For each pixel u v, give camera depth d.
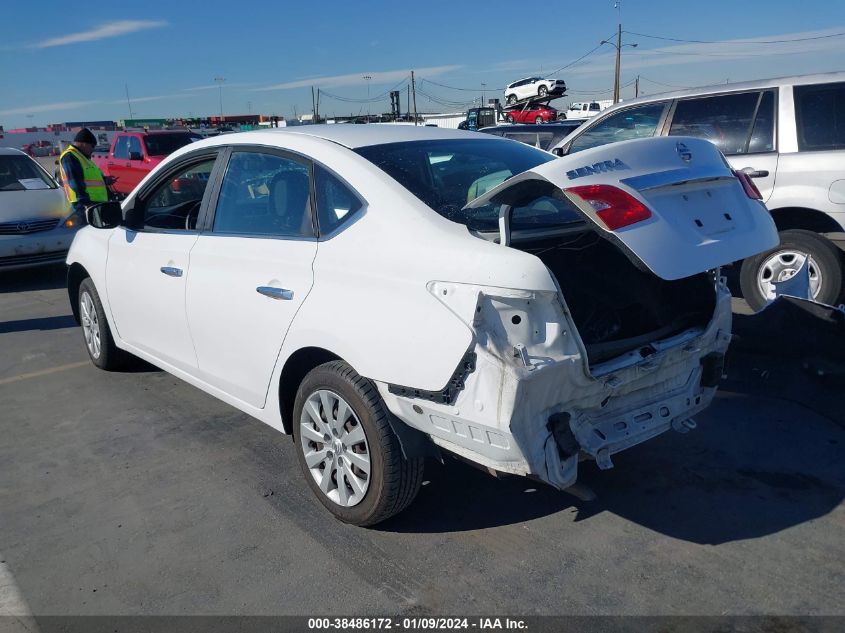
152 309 4.41
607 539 3.14
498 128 11.36
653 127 6.87
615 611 2.69
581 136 7.46
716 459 3.80
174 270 4.11
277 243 3.45
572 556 3.04
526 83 31.73
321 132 3.71
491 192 2.84
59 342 6.61
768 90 6.22
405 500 3.11
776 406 4.40
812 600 2.70
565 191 2.63
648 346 3.04
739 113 6.35
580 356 2.66
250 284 3.53
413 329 2.74
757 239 3.03
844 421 4.16
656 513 3.33
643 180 2.77
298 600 2.83
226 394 3.94
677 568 2.92
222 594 2.88
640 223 2.64
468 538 3.20
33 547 3.26
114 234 4.88
